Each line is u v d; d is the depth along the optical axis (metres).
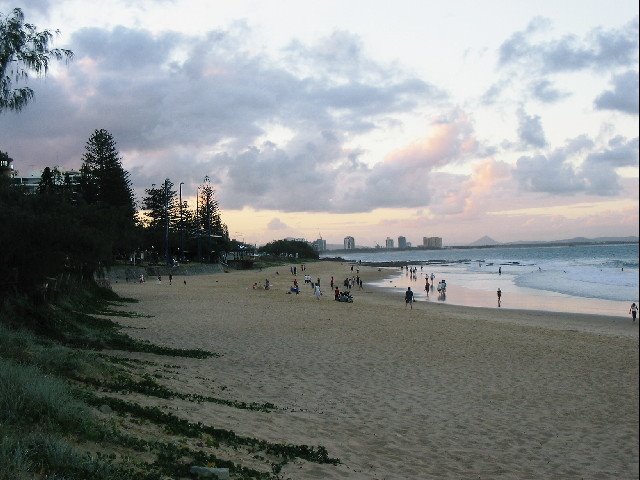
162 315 25.06
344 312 29.41
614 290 50.09
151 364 12.47
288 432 8.52
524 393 12.46
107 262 24.91
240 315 26.14
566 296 45.72
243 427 8.33
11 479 4.46
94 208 25.55
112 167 55.72
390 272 94.88
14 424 5.71
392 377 13.66
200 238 89.06
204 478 5.68
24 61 10.48
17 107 10.41
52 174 53.31
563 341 20.20
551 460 8.41
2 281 14.78
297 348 17.31
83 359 10.13
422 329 22.80
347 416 10.07
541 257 167.25
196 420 8.14
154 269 61.38
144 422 7.25
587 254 179.12
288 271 94.44
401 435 9.19
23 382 6.71
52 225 15.19
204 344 17.19
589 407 11.40
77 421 6.34
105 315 22.61
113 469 5.30
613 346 19.19
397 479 7.06
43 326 14.41
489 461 8.23
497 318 30.12
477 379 13.73
